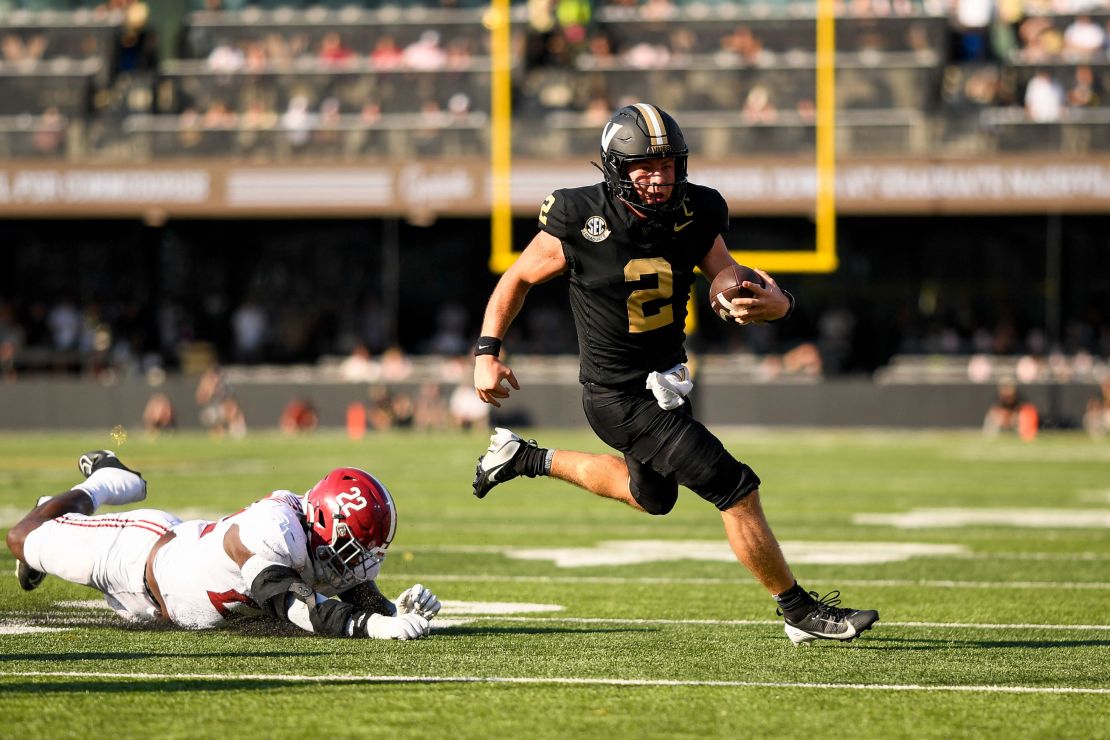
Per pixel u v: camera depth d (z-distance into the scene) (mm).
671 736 11812
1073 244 79688
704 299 80875
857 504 37062
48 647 15633
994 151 70812
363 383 76312
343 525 16016
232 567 16141
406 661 14945
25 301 81938
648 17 79062
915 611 19391
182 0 83250
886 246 80750
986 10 77938
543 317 82125
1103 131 70062
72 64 79062
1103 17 78125
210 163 73625
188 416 76125
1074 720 12508
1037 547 27547
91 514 17469
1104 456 56219
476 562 24922
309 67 77812
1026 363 74312
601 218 15141
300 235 82750
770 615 18828
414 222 77500
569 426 76125
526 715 12500
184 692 13328
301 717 12359
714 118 72938
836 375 79500
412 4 83062
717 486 15352
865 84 74312
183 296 82500
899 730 12086
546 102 76500
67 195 73812
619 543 28172
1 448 61062
